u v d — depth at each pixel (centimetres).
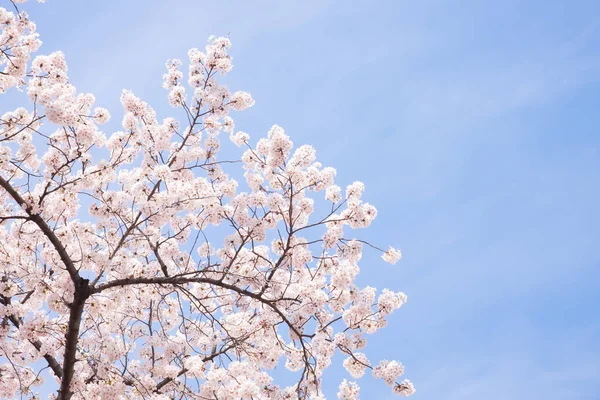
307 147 745
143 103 793
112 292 795
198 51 803
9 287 712
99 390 746
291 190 736
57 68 752
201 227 805
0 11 709
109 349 741
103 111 761
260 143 786
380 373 722
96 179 748
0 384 773
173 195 741
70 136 726
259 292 749
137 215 790
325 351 722
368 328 761
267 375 751
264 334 795
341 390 736
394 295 763
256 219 760
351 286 754
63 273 746
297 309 738
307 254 762
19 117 738
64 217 798
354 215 756
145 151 789
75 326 691
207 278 737
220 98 796
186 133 816
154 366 788
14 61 716
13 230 779
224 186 818
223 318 868
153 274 796
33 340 705
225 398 740
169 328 905
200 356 819
